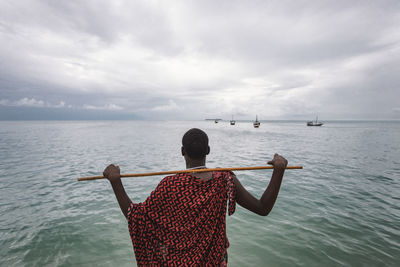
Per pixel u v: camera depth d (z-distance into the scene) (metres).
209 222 1.00
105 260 3.31
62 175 8.80
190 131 1.14
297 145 20.52
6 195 6.27
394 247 3.65
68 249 3.60
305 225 4.36
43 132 40.75
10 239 3.91
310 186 6.96
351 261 3.28
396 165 10.59
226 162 12.17
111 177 1.09
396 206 5.38
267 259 3.30
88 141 24.17
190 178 1.01
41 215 4.90
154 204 0.99
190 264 0.98
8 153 15.02
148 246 1.02
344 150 16.62
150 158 13.15
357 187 6.90
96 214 4.93
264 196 1.09
